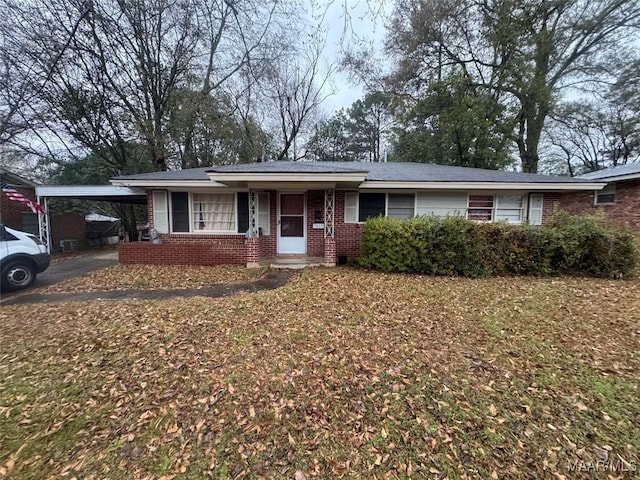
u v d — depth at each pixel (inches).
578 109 743.1
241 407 106.1
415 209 405.4
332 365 131.0
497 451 85.3
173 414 103.5
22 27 485.4
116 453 88.0
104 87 584.7
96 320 185.2
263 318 184.5
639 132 752.3
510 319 180.1
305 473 80.3
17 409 107.0
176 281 292.4
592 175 497.0
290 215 409.1
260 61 694.5
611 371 123.1
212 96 661.3
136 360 137.9
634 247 288.4
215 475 80.1
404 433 93.0
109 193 457.1
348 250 405.7
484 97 685.3
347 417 100.3
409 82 772.0
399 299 220.2
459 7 670.5
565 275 299.6
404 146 802.8
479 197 404.8
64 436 95.0
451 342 150.8
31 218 528.1
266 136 794.2
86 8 510.9
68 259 448.8
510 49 661.3
